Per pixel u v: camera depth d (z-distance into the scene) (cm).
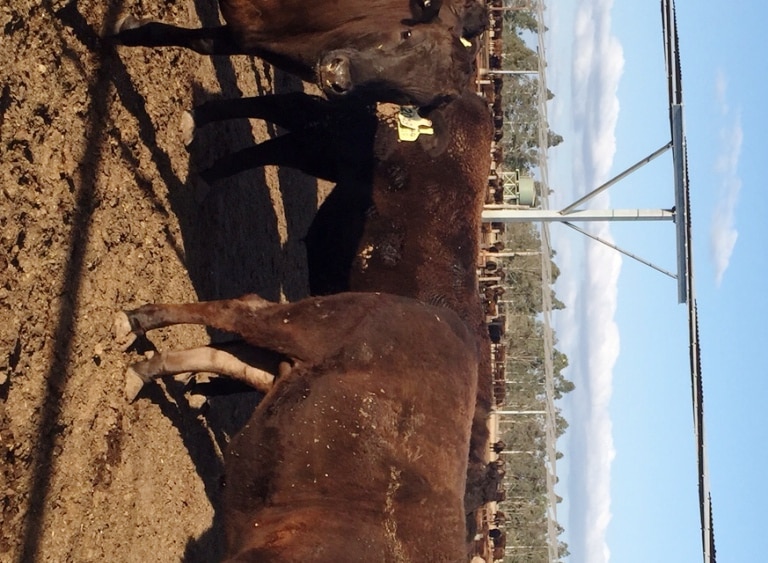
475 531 902
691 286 1253
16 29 648
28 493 646
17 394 641
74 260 716
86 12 748
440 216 927
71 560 691
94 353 732
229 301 723
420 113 762
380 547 638
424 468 676
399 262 913
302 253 1500
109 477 748
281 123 926
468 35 830
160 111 880
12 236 639
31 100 666
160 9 884
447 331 731
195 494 923
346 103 830
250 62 1223
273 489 665
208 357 761
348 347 685
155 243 856
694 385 1223
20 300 646
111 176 777
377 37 703
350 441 658
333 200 946
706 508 1183
